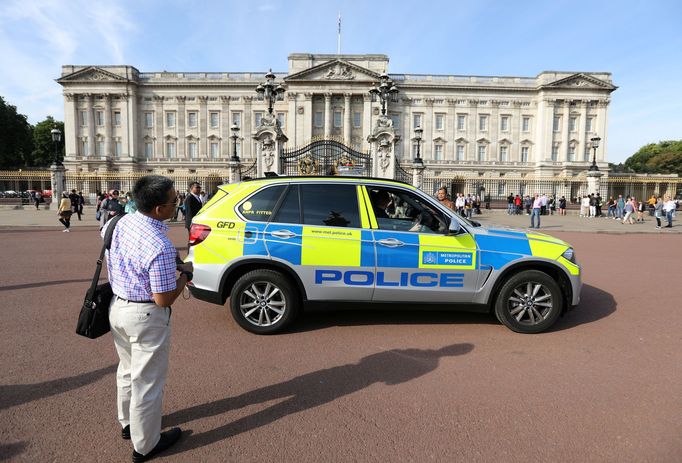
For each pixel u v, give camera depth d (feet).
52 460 8.96
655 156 281.54
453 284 16.84
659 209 70.95
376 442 9.68
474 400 11.62
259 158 77.77
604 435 9.95
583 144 219.41
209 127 225.56
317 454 9.24
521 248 17.15
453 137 225.97
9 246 42.22
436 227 17.19
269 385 12.48
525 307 17.06
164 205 8.95
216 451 9.36
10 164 235.20
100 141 219.82
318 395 11.89
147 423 8.82
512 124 225.76
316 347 15.47
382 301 16.94
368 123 215.31
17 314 19.22
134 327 8.63
